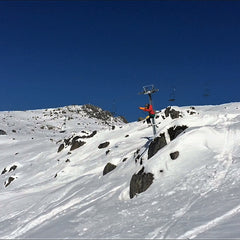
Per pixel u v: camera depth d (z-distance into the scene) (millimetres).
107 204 15070
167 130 20188
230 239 7223
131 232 9758
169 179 14555
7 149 52531
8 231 15148
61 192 21000
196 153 15906
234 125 18828
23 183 30828
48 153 41031
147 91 19812
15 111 105250
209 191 12133
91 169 26391
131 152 23625
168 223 9820
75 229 11727
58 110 107562
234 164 13820
